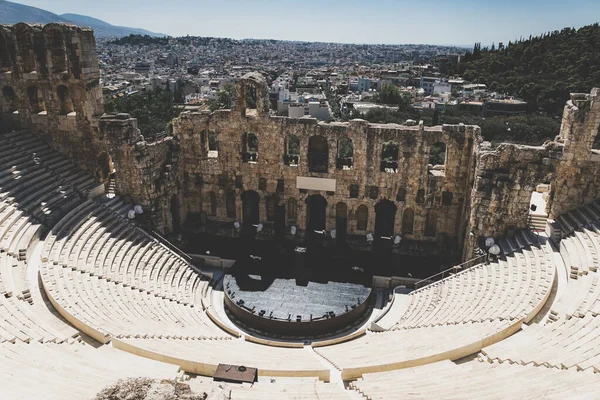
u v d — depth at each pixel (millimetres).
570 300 32156
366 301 42000
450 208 48500
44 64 48625
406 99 155375
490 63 193125
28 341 25750
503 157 41594
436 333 31734
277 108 152875
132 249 42781
